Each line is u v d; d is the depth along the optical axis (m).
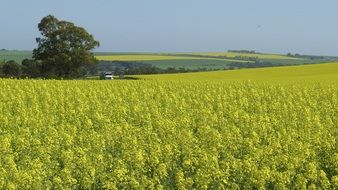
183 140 16.58
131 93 34.91
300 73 80.31
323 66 91.12
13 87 36.34
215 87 41.78
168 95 33.97
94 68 122.88
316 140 16.56
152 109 24.59
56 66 112.75
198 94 34.34
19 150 15.95
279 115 24.09
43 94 31.91
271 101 32.38
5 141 15.65
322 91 37.41
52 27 114.69
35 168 13.07
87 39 115.31
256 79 64.62
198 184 12.55
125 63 179.75
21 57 195.50
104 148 16.16
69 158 14.19
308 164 13.49
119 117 22.89
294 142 16.38
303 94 35.53
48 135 17.64
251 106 28.72
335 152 16.34
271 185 12.90
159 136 18.83
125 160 14.36
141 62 183.25
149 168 14.02
